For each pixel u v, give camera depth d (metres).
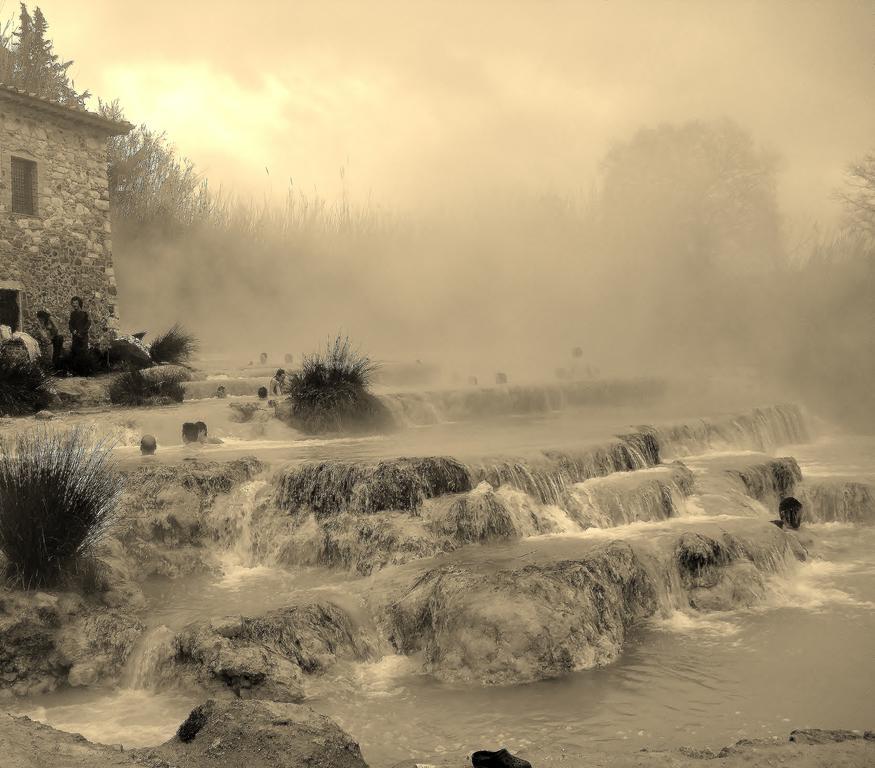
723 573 9.72
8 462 8.43
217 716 5.15
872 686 7.16
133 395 17.44
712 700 6.96
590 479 12.13
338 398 15.90
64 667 7.42
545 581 8.16
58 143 22.28
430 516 10.32
